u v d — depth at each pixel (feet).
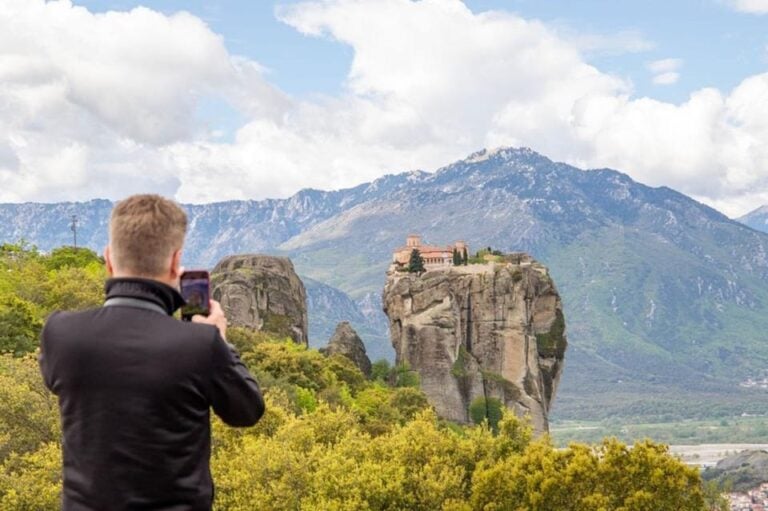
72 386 23.16
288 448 199.72
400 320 587.68
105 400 22.85
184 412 23.21
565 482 202.49
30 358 201.98
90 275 384.88
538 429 571.28
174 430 23.06
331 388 405.80
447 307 576.61
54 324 24.17
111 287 24.45
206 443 23.94
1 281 339.36
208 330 23.99
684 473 203.10
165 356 23.20
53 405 184.55
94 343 23.34
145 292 24.27
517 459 214.07
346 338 577.02
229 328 450.30
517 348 586.86
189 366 23.22
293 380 399.24
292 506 185.16
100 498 22.52
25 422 179.73
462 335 591.78
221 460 200.64
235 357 24.62
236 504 185.26
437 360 565.53
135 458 22.62
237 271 528.63
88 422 22.90
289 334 532.73
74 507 22.77
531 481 204.33
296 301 554.87
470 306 595.88
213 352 23.68
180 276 25.59
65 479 23.30
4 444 173.88
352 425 259.39
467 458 227.20
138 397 22.82
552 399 612.70
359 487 191.62
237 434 222.69
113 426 22.72
